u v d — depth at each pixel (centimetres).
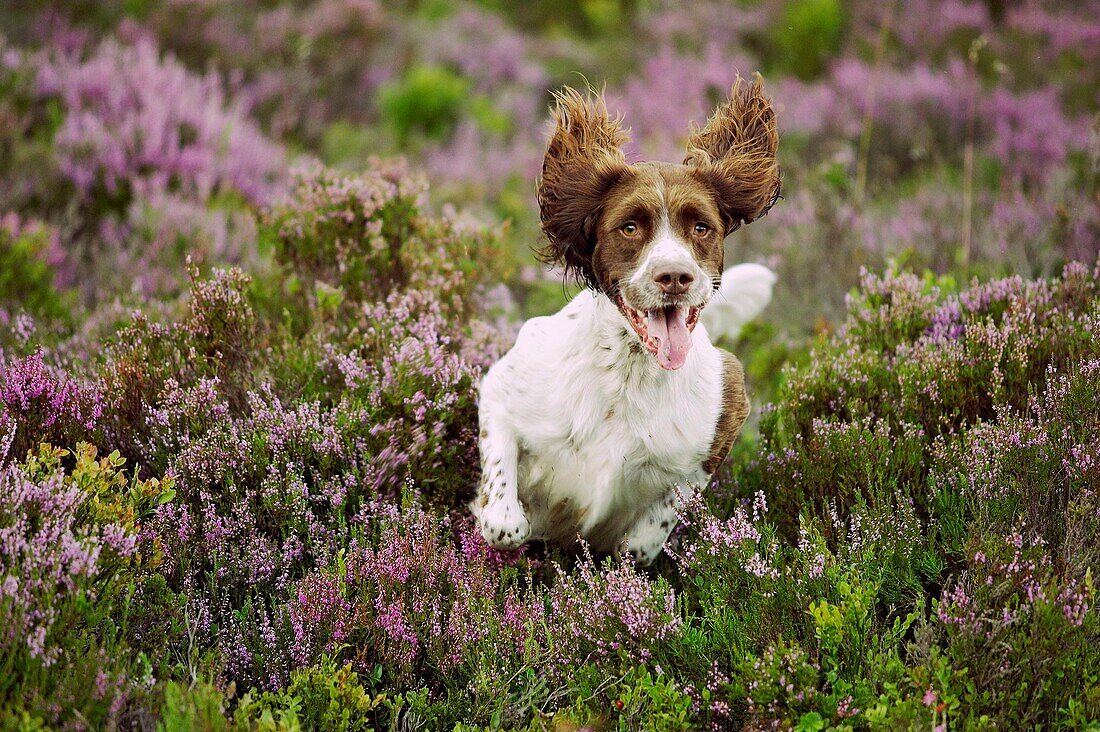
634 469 382
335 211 490
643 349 366
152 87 725
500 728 302
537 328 394
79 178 632
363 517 354
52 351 442
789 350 551
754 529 331
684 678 305
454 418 407
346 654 321
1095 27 977
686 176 377
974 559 308
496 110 984
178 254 573
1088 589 289
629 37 1180
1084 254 560
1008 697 280
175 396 380
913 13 1066
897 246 635
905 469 382
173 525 341
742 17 1156
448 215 521
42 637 260
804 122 882
